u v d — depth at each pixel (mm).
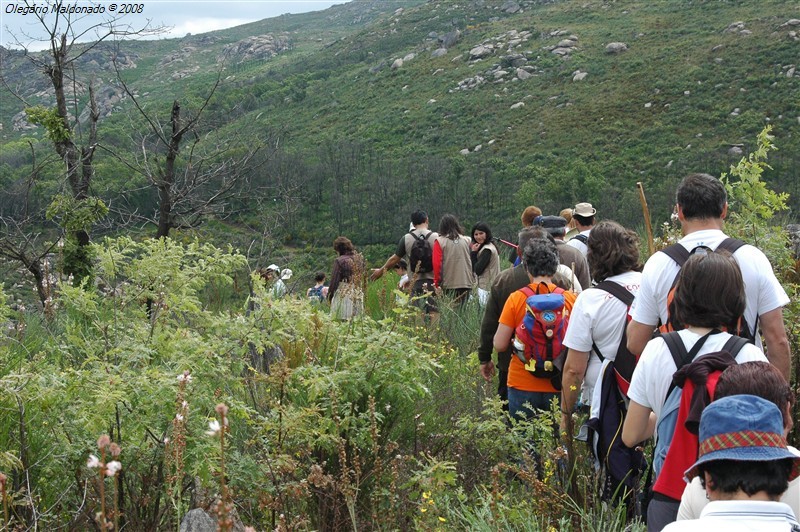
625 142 79188
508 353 5004
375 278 9602
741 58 87938
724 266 2789
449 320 7766
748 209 6027
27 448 3422
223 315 4277
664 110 84000
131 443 3488
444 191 72375
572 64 106250
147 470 3627
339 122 115438
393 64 133875
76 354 4469
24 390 3422
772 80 80812
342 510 3725
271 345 4242
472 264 9195
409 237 9281
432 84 119000
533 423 4121
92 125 12297
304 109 128500
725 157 67625
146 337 4172
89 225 10992
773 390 2164
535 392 4566
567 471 3664
